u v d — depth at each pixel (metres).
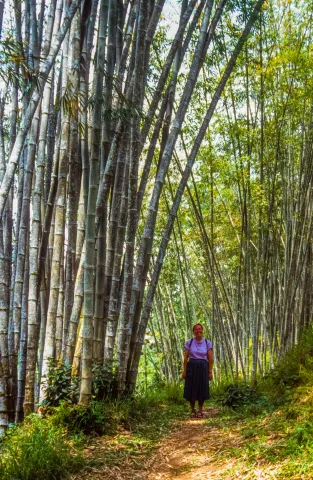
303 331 6.93
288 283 7.96
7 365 5.05
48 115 5.54
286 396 4.66
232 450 3.59
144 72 5.11
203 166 8.83
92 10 5.50
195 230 11.71
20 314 5.45
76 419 4.28
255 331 8.23
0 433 4.80
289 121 7.96
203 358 5.86
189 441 4.29
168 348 12.45
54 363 4.88
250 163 8.17
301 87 7.55
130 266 5.10
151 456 3.92
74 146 5.35
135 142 5.12
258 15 6.18
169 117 5.89
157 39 8.05
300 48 7.32
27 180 5.50
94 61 4.27
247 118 7.93
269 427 3.93
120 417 4.63
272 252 9.38
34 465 3.29
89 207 4.39
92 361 4.79
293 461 2.99
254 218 9.39
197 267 14.42
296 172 9.00
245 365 9.70
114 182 5.55
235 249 11.94
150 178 9.91
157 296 12.87
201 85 8.31
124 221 5.27
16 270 5.52
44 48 5.21
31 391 5.01
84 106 4.47
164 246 5.59
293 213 8.22
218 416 5.54
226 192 9.04
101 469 3.54
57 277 5.28
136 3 5.52
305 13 7.61
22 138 3.85
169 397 7.23
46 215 5.30
